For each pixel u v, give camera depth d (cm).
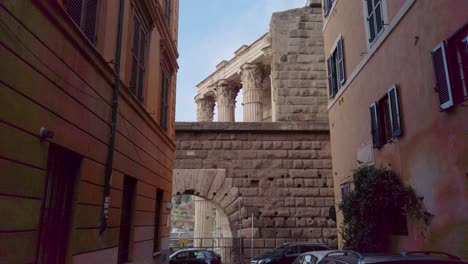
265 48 2408
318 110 1980
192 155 1830
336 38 1373
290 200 1781
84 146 564
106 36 662
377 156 1014
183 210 8019
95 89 607
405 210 863
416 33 809
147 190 992
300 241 1727
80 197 554
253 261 1510
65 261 523
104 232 656
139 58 900
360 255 460
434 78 731
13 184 383
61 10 470
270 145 1848
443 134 714
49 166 492
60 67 484
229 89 3098
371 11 1056
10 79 373
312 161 1833
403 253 482
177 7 1494
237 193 1788
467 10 641
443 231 714
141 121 915
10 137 376
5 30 361
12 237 381
